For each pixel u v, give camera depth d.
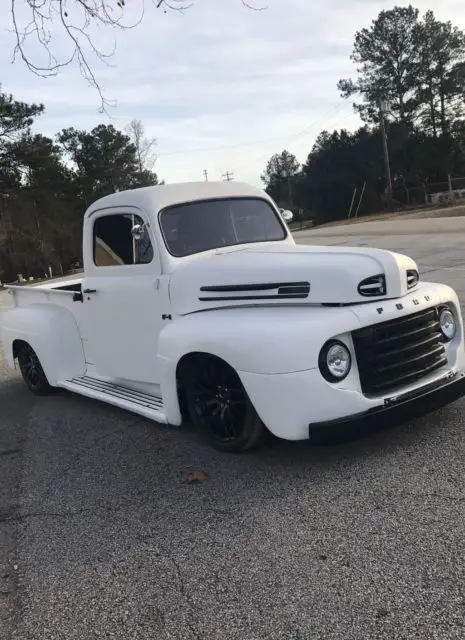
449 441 4.14
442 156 57.84
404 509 3.35
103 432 5.29
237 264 4.33
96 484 4.21
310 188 65.81
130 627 2.70
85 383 5.86
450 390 4.12
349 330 3.73
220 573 3.00
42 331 6.18
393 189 60.88
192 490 3.91
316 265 3.99
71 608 2.88
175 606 2.80
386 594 2.68
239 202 5.28
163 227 4.79
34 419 5.96
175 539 3.37
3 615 2.89
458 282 11.04
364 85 60.88
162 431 5.09
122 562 3.22
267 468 4.08
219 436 4.41
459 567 2.79
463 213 32.84
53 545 3.48
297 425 3.70
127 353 5.32
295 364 3.65
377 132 59.94
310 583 2.82
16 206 48.44
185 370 4.43
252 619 2.64
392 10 58.25
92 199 58.09
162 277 4.74
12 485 4.38
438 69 58.22
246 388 3.87
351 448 4.23
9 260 49.12
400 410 3.85
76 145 61.25
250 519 3.46
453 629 2.42
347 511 3.40
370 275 3.88
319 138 68.50
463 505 3.31
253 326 3.86
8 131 44.56
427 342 4.08
